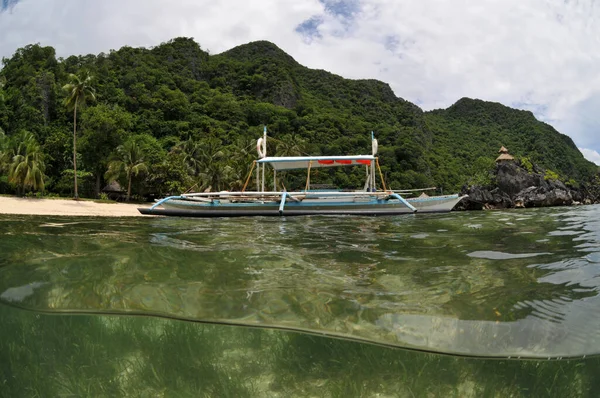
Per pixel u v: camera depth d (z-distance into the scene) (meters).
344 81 147.25
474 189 45.06
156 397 2.68
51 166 51.94
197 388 2.75
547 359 2.65
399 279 3.93
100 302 3.24
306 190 15.54
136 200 49.44
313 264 4.51
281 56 165.25
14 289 3.47
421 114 140.38
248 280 3.88
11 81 75.00
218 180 46.16
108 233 6.59
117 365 3.03
